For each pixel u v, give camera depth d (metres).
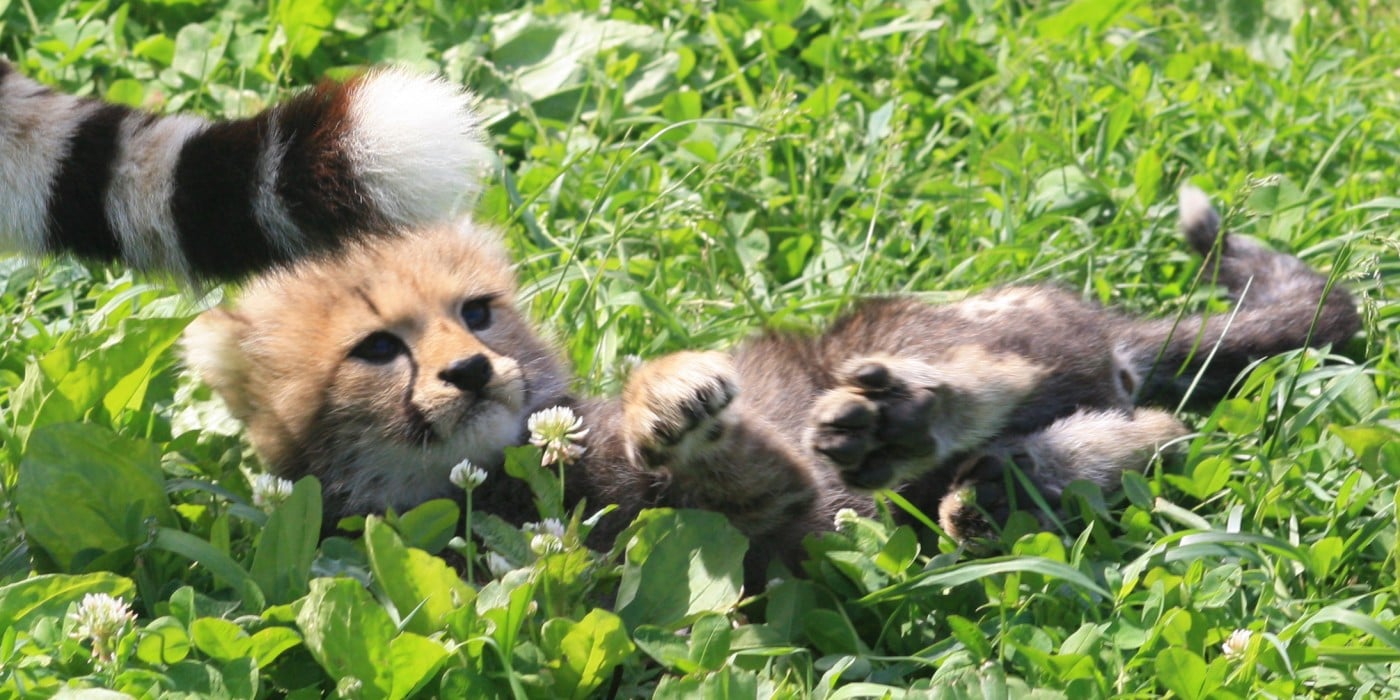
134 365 8.21
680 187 11.68
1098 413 9.26
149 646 6.51
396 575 6.83
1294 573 7.95
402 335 8.63
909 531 7.68
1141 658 7.07
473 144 6.79
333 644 6.46
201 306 8.90
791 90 12.48
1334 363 10.29
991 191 11.97
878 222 11.83
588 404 8.90
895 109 12.51
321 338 8.63
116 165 6.79
